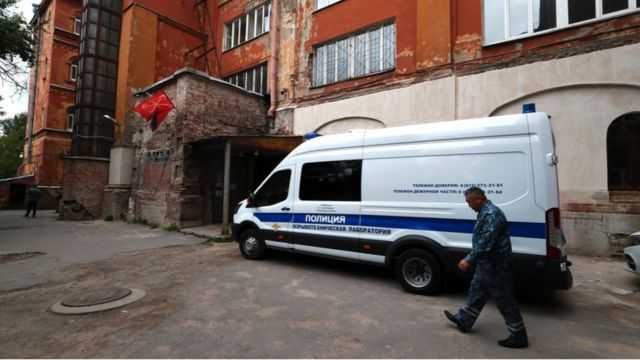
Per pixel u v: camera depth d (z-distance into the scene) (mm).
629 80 7273
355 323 4020
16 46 13188
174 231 11625
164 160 13062
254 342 3523
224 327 3904
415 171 5293
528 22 8734
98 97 16953
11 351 3377
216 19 18891
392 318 4168
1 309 4562
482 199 3736
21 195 24156
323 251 6227
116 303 4727
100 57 17062
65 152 24438
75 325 4000
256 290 5293
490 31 9273
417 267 5188
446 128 5137
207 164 12930
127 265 6992
